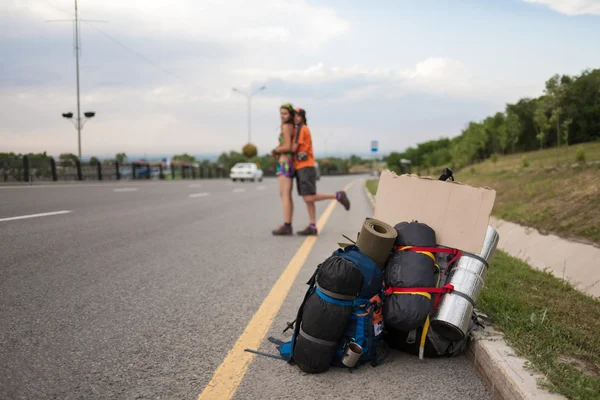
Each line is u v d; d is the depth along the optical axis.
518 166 18.30
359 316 2.79
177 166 41.91
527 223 7.20
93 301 4.02
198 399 2.45
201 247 6.62
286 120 7.74
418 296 2.83
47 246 6.11
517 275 4.70
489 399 2.49
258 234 7.98
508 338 2.83
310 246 6.93
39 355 2.92
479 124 38.50
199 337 3.31
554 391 2.17
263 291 4.50
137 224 8.52
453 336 2.87
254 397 2.49
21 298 4.01
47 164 23.70
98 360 2.88
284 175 7.85
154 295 4.26
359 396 2.51
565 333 2.98
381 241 2.94
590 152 16.88
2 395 2.41
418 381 2.69
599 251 5.16
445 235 3.25
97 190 16.48
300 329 2.84
